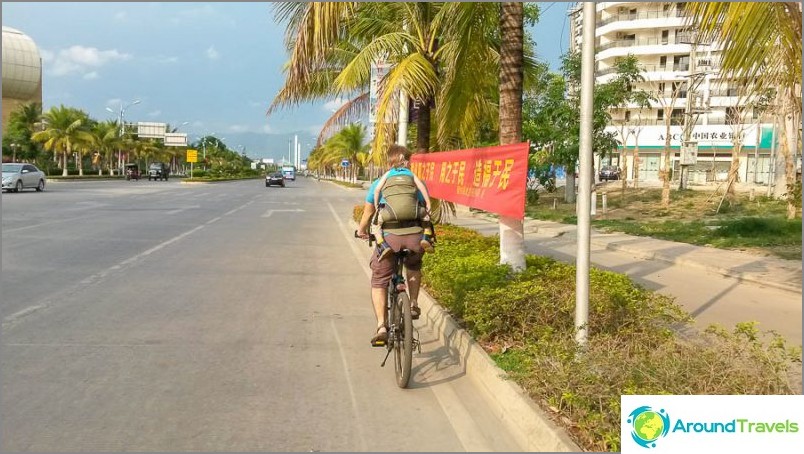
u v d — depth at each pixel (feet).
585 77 16.47
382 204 17.87
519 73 25.39
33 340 20.80
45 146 227.81
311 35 24.41
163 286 30.40
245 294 29.01
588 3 16.16
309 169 603.67
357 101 51.21
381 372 18.33
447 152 34.19
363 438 13.84
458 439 13.85
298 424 14.51
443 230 43.11
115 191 129.80
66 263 36.17
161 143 346.74
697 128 165.89
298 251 44.47
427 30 41.55
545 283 22.00
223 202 102.12
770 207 74.43
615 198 97.96
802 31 18.19
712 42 20.79
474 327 19.97
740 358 14.75
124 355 19.39
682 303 28.68
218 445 13.35
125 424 14.32
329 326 23.40
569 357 15.33
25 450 12.95
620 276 24.06
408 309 16.70
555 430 12.94
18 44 289.12
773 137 86.84
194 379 17.34
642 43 191.62
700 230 55.77
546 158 89.35
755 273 34.73
